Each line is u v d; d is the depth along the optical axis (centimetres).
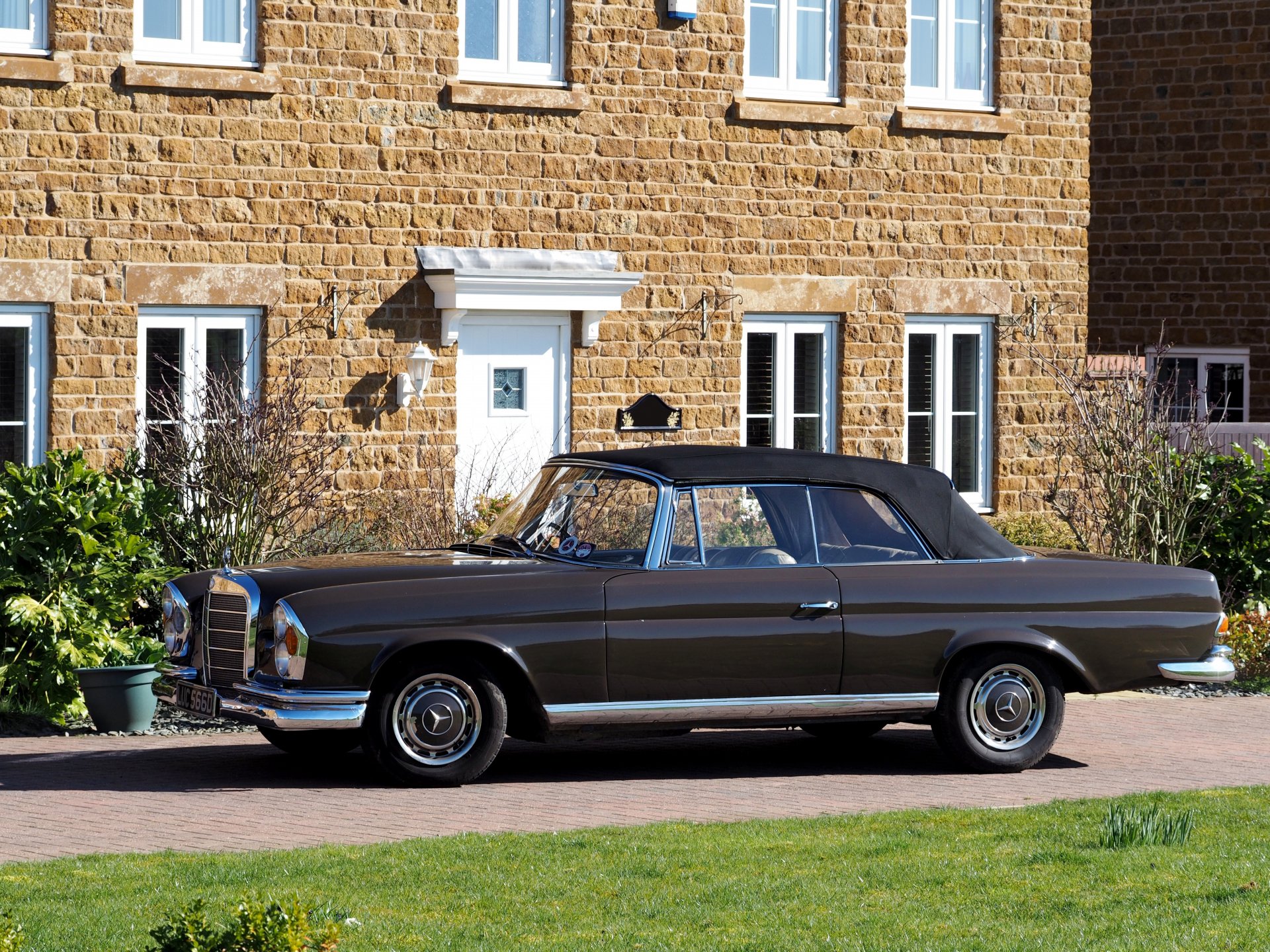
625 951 789
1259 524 1980
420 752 1202
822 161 2256
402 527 1894
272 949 688
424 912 849
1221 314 2948
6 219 1862
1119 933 823
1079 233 2416
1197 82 2948
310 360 2003
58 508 1462
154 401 1845
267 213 1980
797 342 2278
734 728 1269
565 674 1208
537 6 2122
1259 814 1105
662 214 2172
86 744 1380
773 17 2248
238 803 1141
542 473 1366
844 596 1259
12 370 1891
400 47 2034
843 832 1048
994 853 988
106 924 810
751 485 1276
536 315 2122
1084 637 1302
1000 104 2364
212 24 1969
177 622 1280
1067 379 2084
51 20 1877
